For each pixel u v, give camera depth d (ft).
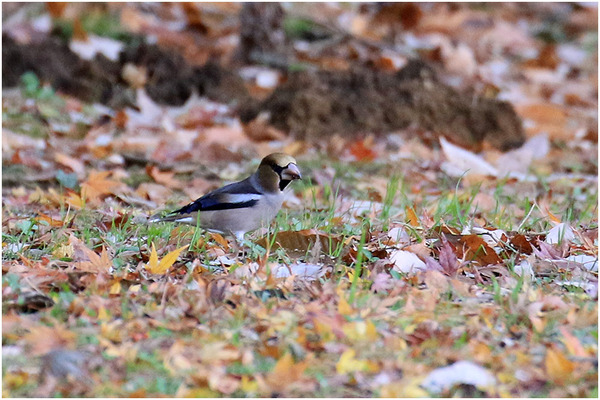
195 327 26.68
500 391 23.84
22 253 33.68
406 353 25.50
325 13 87.35
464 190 48.98
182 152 54.29
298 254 34.30
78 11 76.54
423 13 90.43
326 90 60.49
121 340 25.84
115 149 55.16
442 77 74.38
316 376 24.35
